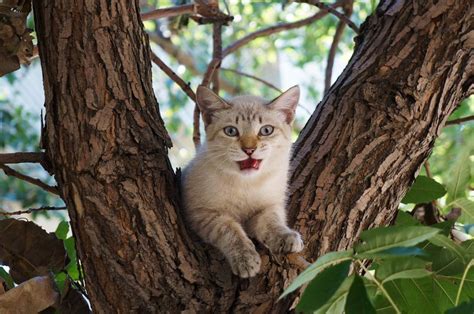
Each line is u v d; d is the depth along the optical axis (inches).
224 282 38.7
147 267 37.9
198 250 38.9
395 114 41.6
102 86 37.6
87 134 37.5
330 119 42.6
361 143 41.5
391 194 41.6
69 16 37.5
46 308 40.1
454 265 37.9
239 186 42.9
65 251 41.6
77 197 37.7
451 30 42.3
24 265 41.1
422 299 38.4
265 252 40.0
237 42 53.5
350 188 41.1
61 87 37.6
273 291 39.1
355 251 33.6
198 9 50.1
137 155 37.9
